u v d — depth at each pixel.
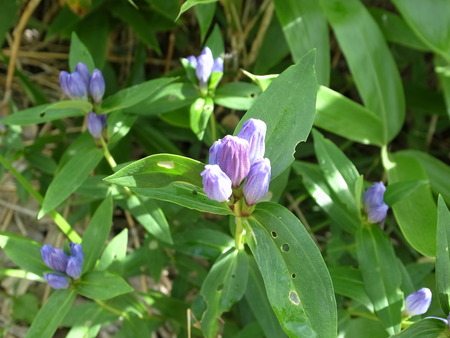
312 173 0.36
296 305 0.23
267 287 0.23
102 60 0.51
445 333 0.26
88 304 0.36
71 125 0.55
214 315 0.32
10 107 0.51
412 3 0.45
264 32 0.50
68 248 0.32
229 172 0.23
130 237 0.50
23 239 0.33
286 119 0.25
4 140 0.45
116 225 0.51
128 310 0.36
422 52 0.56
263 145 0.24
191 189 0.25
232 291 0.32
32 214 0.50
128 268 0.40
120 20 0.54
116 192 0.38
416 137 0.56
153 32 0.53
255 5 0.55
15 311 0.44
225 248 0.37
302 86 0.25
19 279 0.46
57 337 0.43
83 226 0.49
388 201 0.33
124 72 0.58
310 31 0.45
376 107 0.45
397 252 0.47
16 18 0.56
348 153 0.54
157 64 0.58
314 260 0.23
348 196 0.33
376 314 0.30
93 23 0.52
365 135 0.44
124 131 0.37
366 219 0.33
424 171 0.43
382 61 0.46
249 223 0.25
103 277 0.31
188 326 0.35
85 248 0.33
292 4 0.45
